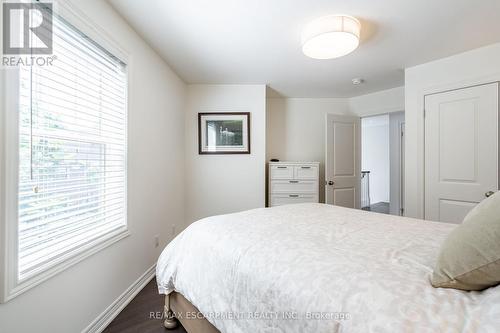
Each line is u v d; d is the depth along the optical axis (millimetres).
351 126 3814
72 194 1375
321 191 4027
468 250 627
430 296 623
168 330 1521
